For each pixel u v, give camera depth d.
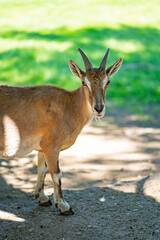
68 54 18.91
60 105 6.09
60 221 5.75
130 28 23.50
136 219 5.72
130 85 16.92
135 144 10.79
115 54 19.36
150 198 6.42
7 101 5.95
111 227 5.52
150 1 29.64
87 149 10.29
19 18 24.50
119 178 8.08
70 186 7.61
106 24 23.34
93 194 6.77
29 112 5.95
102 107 5.84
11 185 7.59
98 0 28.39
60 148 6.07
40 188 6.40
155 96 16.09
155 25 24.88
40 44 19.94
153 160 9.49
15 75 17.34
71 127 6.16
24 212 6.11
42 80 16.89
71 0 28.25
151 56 20.20
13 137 5.93
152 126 12.56
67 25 22.69
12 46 19.80
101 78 5.98
